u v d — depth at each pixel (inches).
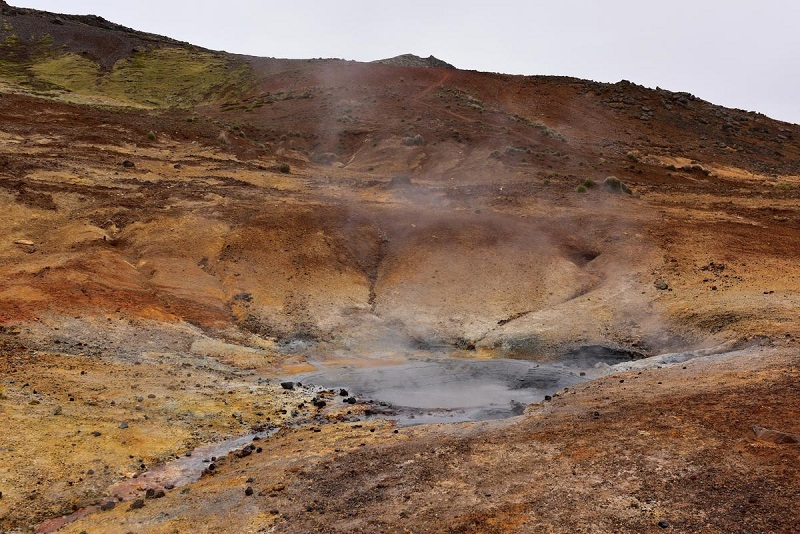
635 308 860.0
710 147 2427.4
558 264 1008.9
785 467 371.2
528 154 1887.3
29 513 394.0
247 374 720.3
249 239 1032.2
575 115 2630.4
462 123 2241.6
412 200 1299.2
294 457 468.4
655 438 436.5
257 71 3233.3
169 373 672.4
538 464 418.9
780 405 465.1
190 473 462.0
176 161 1503.4
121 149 1528.1
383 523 360.5
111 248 960.9
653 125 2618.1
